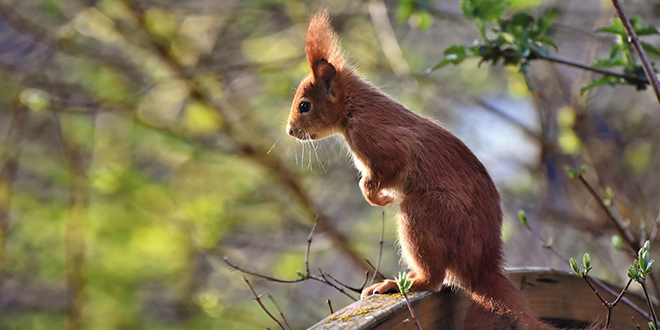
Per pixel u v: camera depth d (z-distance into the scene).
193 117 13.51
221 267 13.94
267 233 15.68
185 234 13.91
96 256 14.03
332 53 6.55
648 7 11.94
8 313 14.82
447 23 14.30
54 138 15.02
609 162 12.23
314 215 13.27
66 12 13.44
